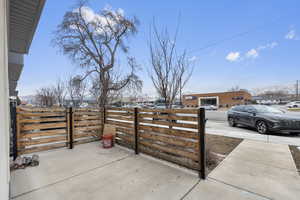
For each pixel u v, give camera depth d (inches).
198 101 1437.0
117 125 184.4
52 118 163.3
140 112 152.6
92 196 83.7
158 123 136.2
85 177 104.7
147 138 145.0
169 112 127.6
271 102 1437.0
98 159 137.7
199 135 105.5
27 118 147.5
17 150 139.6
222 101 1312.7
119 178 103.1
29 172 111.9
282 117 222.1
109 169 117.1
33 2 113.7
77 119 182.2
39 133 154.3
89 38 388.2
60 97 489.7
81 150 163.8
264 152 151.4
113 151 160.2
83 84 405.1
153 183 96.8
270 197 81.4
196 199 80.3
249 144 179.3
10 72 301.0
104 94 308.2
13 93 638.5
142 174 108.8
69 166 122.5
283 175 105.4
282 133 241.8
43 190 89.4
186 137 114.4
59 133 167.0
